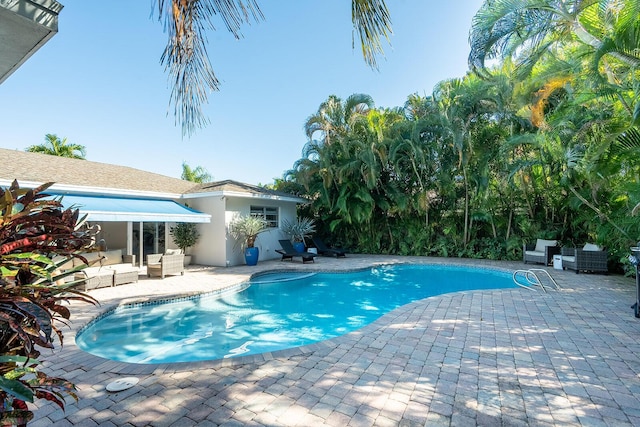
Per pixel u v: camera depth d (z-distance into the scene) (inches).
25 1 116.6
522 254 908.0
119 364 269.4
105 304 465.1
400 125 991.6
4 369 93.0
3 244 90.7
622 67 498.0
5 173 629.6
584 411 197.9
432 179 1016.2
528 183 829.2
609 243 709.9
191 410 202.1
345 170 1034.1
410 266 902.4
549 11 474.9
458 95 911.0
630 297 497.4
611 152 528.1
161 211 736.3
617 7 433.7
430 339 322.7
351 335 335.0
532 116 681.6
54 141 1561.3
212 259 884.6
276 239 1049.5
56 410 202.8
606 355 281.3
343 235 1208.8
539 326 361.4
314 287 702.5
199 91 153.6
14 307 88.2
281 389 226.8
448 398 213.6
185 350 376.8
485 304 459.5
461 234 1009.5
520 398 213.2
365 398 214.2
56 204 106.3
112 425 187.5
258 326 466.0
